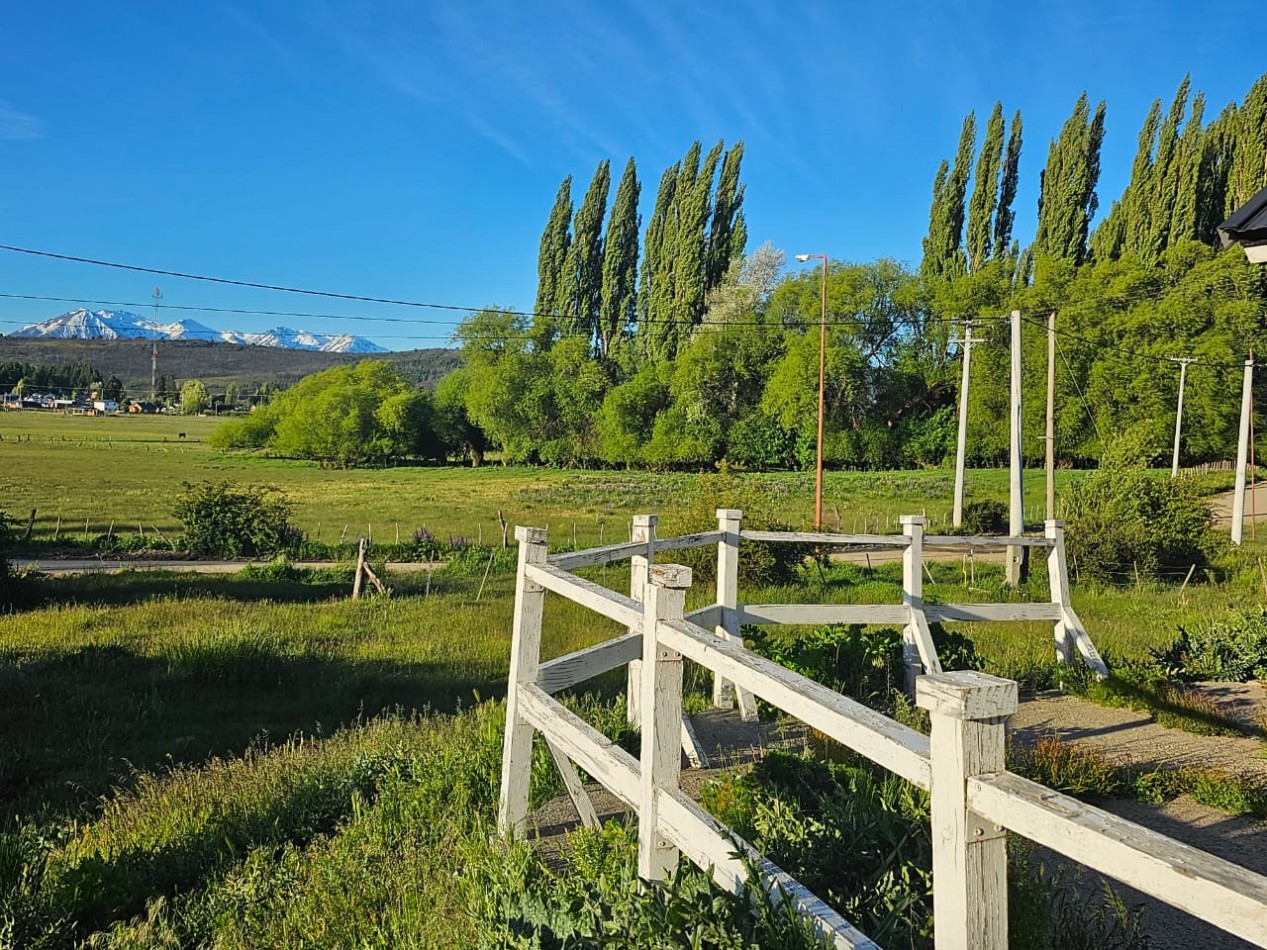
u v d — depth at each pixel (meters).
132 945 4.66
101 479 61.25
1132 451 25.05
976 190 72.50
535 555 4.70
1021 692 8.27
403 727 8.71
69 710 10.85
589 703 8.53
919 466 73.25
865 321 72.50
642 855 3.18
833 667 7.76
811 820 3.80
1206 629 10.12
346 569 26.19
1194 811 5.11
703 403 77.19
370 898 4.56
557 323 90.81
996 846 1.88
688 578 3.16
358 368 107.19
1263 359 56.22
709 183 77.75
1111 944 3.27
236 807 6.58
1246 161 53.03
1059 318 62.28
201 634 14.59
